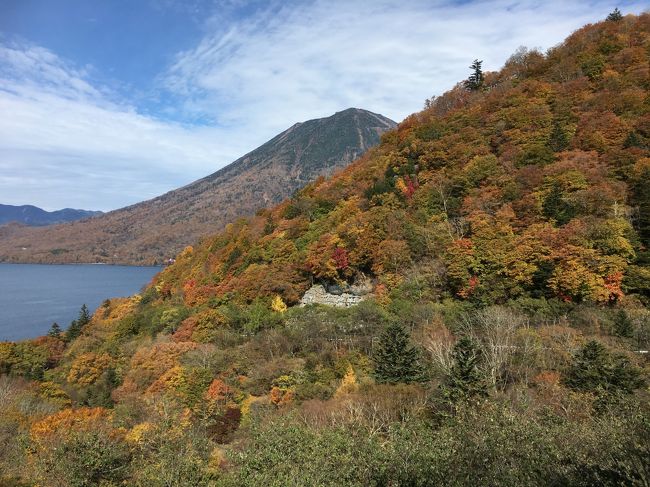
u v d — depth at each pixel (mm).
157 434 21406
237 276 75438
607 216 47844
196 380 43281
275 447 13117
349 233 64250
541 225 50500
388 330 40438
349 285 62938
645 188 47844
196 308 71812
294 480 11391
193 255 110375
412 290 53281
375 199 70500
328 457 12148
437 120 87000
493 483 9836
